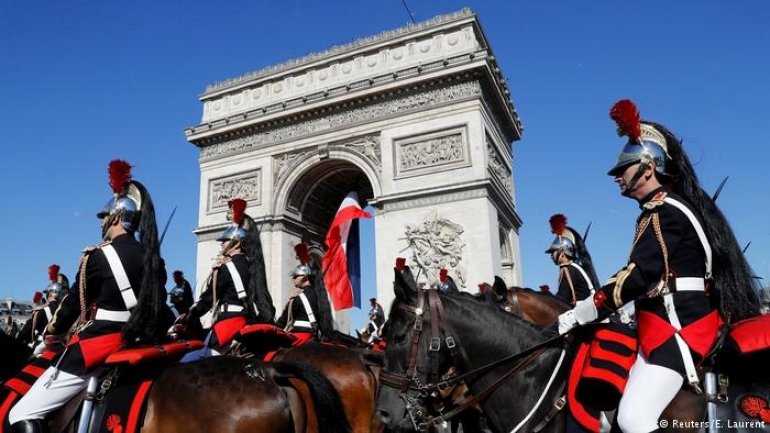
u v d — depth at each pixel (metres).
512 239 55.41
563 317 6.93
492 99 53.03
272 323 13.84
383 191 48.94
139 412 7.55
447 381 7.44
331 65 55.53
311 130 54.44
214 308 13.62
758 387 5.83
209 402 7.70
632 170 6.68
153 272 8.20
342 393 10.99
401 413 7.39
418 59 51.22
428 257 44.94
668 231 6.22
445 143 47.66
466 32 49.88
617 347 6.65
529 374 7.35
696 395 5.97
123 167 8.52
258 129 57.12
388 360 7.77
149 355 8.05
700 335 6.04
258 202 54.94
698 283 6.25
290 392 8.78
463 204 45.41
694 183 6.55
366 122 51.47
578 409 6.61
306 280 17.62
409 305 7.85
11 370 10.20
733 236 6.43
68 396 7.71
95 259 8.04
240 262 13.64
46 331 8.30
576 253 16.42
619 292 6.26
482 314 7.76
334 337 17.23
